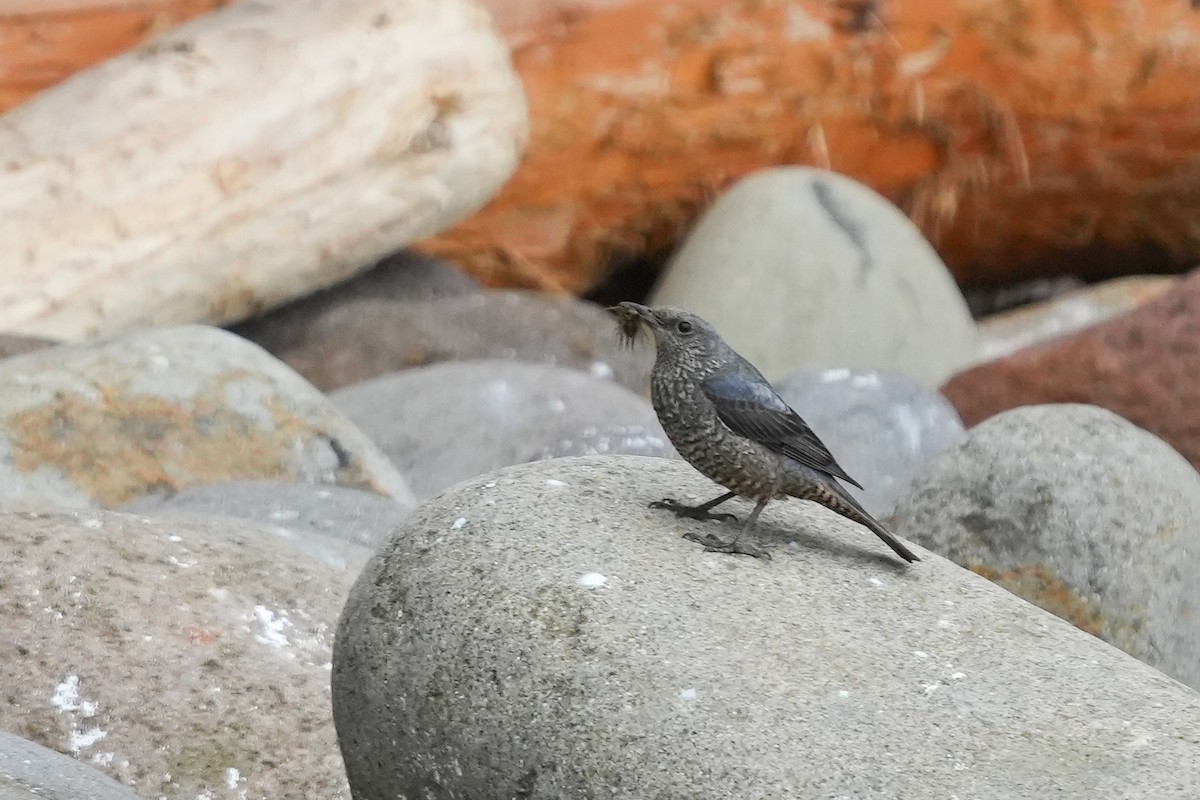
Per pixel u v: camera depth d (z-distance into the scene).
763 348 17.88
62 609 8.75
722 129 19.06
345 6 16.72
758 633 7.12
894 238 18.70
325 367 16.34
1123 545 10.26
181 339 12.70
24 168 15.46
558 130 18.61
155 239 15.66
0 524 9.20
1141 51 19.09
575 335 16.81
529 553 7.41
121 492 11.82
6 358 13.73
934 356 18.25
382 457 12.85
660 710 6.71
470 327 16.70
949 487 10.74
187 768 8.32
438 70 16.59
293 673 8.80
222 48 16.34
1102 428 10.71
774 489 8.20
